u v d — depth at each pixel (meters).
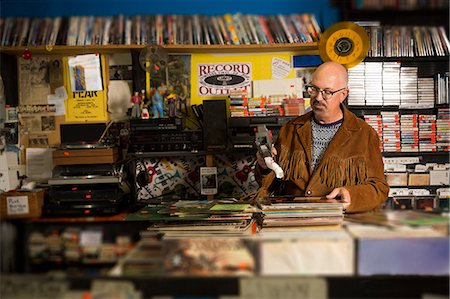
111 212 2.62
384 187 2.41
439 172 3.52
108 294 1.12
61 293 1.13
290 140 2.75
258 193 2.46
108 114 3.73
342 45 2.92
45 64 3.69
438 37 2.29
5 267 1.16
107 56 3.71
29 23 2.23
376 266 1.15
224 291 1.13
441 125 3.54
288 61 3.73
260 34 2.66
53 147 3.71
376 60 3.40
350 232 1.24
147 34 2.63
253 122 3.44
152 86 3.66
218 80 3.76
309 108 3.65
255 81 3.73
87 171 3.09
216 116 3.40
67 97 3.72
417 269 1.16
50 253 1.18
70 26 2.35
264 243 1.18
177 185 3.79
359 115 3.58
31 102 3.71
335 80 2.56
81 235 1.21
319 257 1.16
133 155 3.40
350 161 2.52
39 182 3.65
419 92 3.51
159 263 1.15
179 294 1.12
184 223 1.91
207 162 3.64
